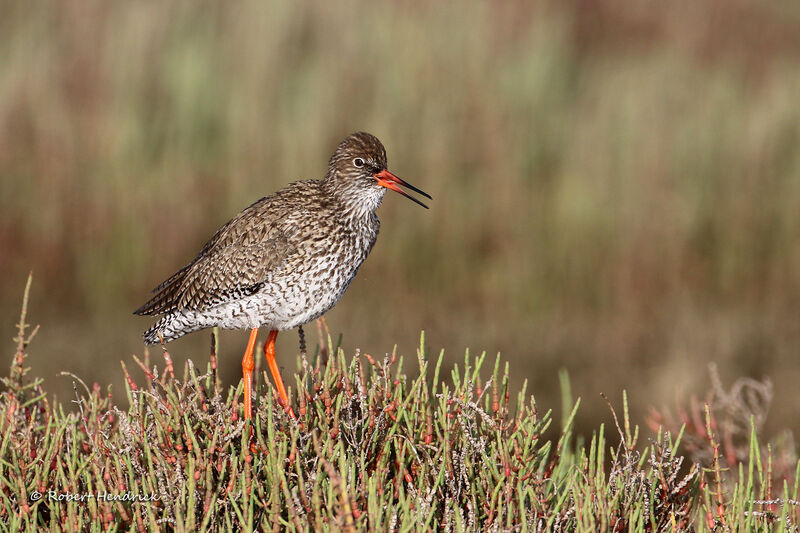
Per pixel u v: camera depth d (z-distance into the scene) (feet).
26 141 46.96
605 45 62.80
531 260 47.85
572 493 19.60
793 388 40.19
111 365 39.52
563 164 50.01
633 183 49.67
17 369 22.03
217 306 26.73
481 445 19.67
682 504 20.66
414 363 40.45
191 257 46.75
